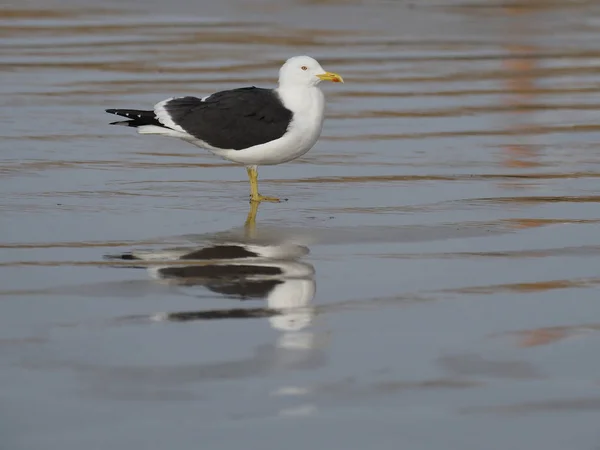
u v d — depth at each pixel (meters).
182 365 9.45
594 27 30.55
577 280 11.75
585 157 17.48
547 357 9.70
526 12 32.97
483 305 11.00
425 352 9.80
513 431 8.35
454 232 13.57
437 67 25.00
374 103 21.45
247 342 9.95
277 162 14.76
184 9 32.59
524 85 23.23
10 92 21.70
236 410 8.65
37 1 33.59
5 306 10.80
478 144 18.36
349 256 12.56
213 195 15.32
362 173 16.59
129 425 8.38
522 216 14.27
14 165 16.62
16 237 13.14
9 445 8.07
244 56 25.61
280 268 12.07
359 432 8.32
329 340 10.03
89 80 22.91
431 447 8.11
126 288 11.36
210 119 14.28
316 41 27.77
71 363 9.48
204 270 11.95
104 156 17.36
